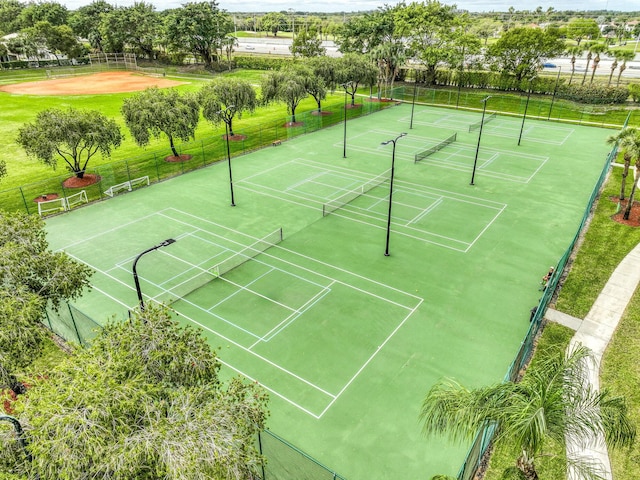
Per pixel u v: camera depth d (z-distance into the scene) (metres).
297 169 39.69
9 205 32.53
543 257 25.72
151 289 23.03
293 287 23.08
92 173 37.62
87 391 9.55
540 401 9.76
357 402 16.39
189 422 9.70
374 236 28.00
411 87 77.50
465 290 22.70
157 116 38.22
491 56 71.88
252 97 48.34
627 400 16.16
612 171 39.00
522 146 46.09
